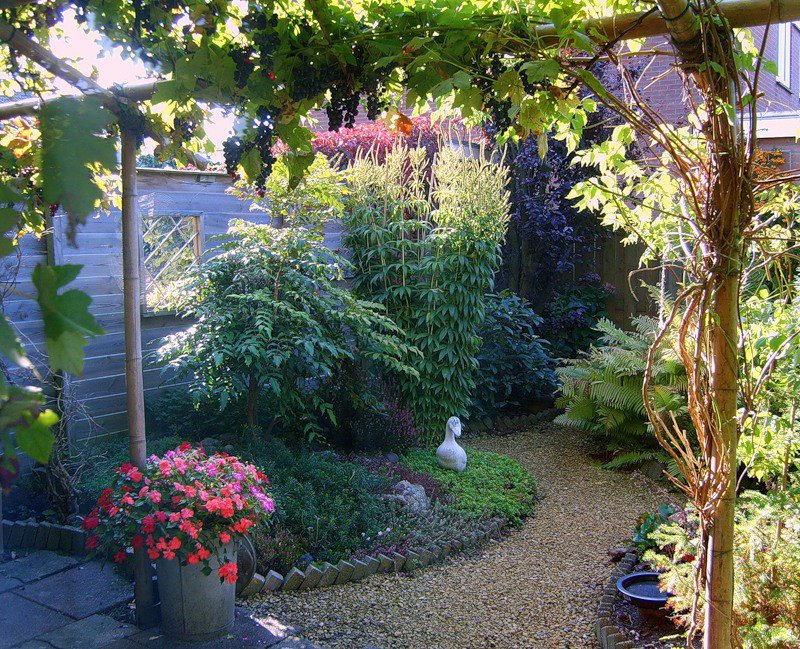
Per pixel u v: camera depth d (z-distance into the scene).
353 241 6.44
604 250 8.87
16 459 0.72
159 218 5.58
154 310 5.14
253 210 6.16
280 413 5.07
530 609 3.74
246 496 3.22
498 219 6.36
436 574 4.19
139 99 2.81
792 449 2.78
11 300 4.31
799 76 11.49
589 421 6.44
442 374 6.29
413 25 2.22
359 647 3.28
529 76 1.98
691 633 2.55
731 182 2.14
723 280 2.21
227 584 3.26
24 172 2.92
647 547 4.21
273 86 2.28
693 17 1.98
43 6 2.28
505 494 5.31
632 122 2.27
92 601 3.54
